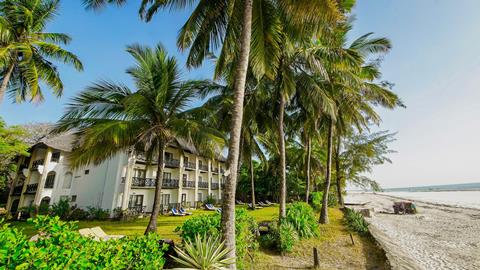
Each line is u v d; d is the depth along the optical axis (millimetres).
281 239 7449
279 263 6570
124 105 8766
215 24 7605
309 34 7406
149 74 9305
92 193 19188
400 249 9297
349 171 22906
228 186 5059
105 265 2895
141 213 18516
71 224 3053
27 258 2051
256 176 35750
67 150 19547
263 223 10664
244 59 5723
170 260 5578
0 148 13352
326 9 5898
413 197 60625
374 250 8055
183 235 5770
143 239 3982
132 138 9070
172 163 23734
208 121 12164
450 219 19297
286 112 15172
